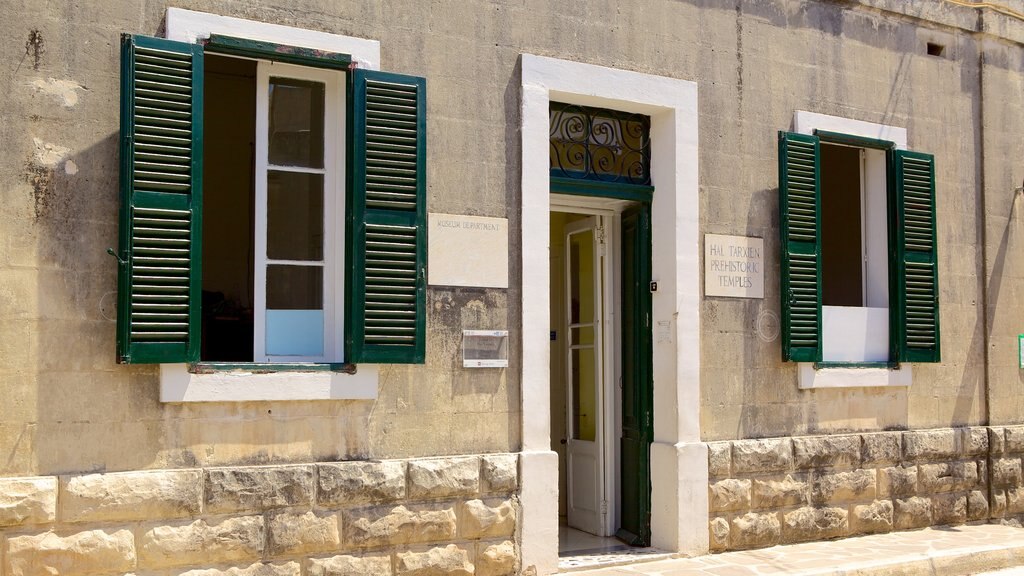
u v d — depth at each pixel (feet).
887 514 28.84
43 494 17.92
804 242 27.32
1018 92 32.89
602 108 25.50
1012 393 31.99
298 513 20.12
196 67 19.25
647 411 26.00
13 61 18.35
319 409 20.65
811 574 23.56
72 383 18.47
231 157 30.81
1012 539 28.17
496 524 22.24
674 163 25.59
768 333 27.04
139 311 18.58
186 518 19.12
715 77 26.61
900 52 30.32
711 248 26.16
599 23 24.73
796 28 28.22
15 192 18.24
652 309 26.05
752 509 26.37
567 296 29.12
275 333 20.80
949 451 30.19
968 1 31.60
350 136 20.98
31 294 18.25
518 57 23.44
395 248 21.18
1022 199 32.68
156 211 18.79
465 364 22.25
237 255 30.83
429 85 22.25
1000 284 31.96
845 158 31.45
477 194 22.67
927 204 29.86
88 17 18.95
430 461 21.56
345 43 21.11
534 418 22.99
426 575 21.39
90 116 18.89
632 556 24.90
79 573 18.16
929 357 29.60
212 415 19.61
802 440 27.20
